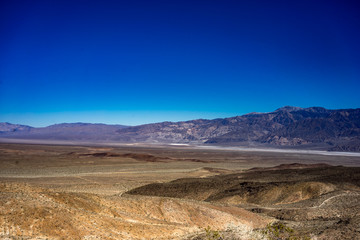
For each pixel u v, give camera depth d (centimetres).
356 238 3147
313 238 3316
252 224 4275
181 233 3438
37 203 2844
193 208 4150
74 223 2803
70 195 3397
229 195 6825
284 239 3409
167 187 7862
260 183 7375
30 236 2466
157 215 3841
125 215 3503
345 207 4900
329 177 7744
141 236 3072
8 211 2589
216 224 3988
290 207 5422
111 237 2853
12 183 3381
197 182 8219
